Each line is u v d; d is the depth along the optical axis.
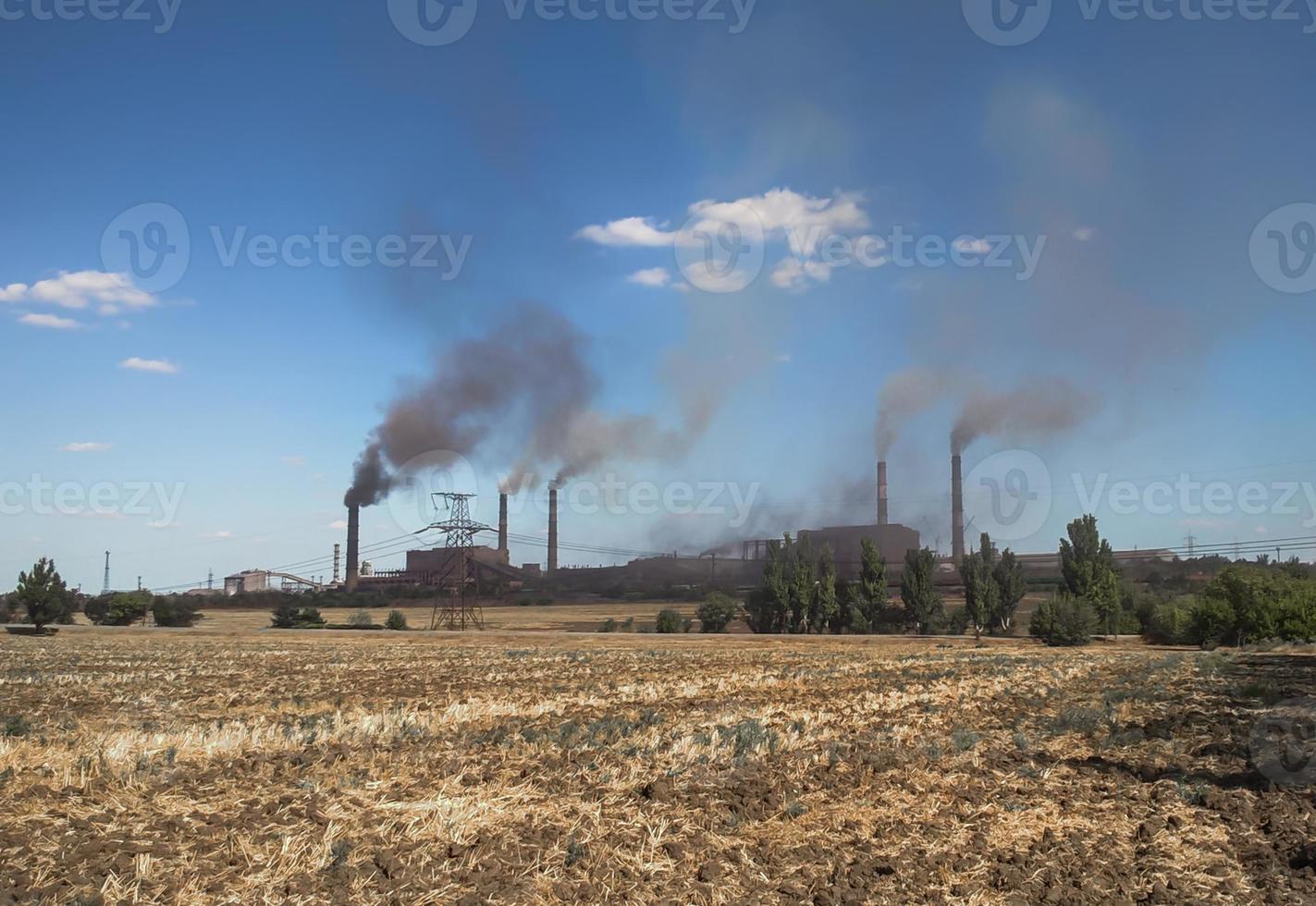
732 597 146.12
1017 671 43.22
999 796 15.73
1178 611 80.62
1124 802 15.30
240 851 12.03
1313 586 71.19
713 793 15.80
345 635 94.69
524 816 14.20
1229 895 11.08
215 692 35.59
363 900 10.65
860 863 11.95
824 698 31.97
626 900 10.85
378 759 18.59
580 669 47.41
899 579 131.50
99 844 12.26
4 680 39.97
